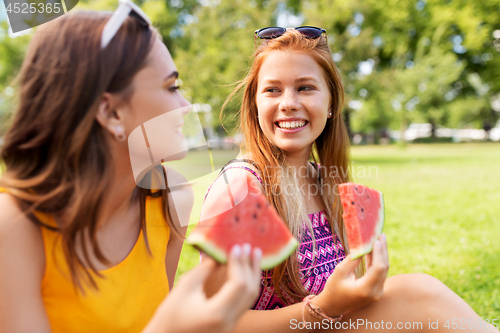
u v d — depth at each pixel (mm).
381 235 1332
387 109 25047
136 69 1150
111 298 1272
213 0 15938
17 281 1140
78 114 1097
